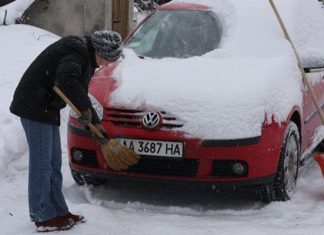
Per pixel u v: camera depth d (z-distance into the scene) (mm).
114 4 13320
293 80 5594
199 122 4953
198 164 4969
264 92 5121
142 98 5152
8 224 4781
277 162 5113
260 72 5402
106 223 4781
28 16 12047
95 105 5262
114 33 4430
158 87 5215
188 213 5207
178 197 5641
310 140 6242
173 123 4992
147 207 5344
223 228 4703
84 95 4246
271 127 5039
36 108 4371
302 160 6102
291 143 5398
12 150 6664
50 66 4359
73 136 5434
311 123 6129
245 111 4973
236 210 5234
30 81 4391
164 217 5020
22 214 5020
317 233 4559
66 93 4211
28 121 4402
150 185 5180
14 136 6840
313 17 6938
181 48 6164
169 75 5430
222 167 4965
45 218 4520
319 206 5250
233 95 5070
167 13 6656
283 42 6012
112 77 5555
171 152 4984
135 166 5125
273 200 5309
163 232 4602
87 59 4395
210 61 5723
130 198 5602
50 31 12258
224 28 6242
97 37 4387
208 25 6320
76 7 12180
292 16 6418
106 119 5191
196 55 6039
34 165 4445
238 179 4949
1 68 8984
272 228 4695
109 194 5691
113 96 5262
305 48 6273
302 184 5949
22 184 5922
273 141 5043
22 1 12023
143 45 6387
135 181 5156
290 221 4879
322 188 5855
